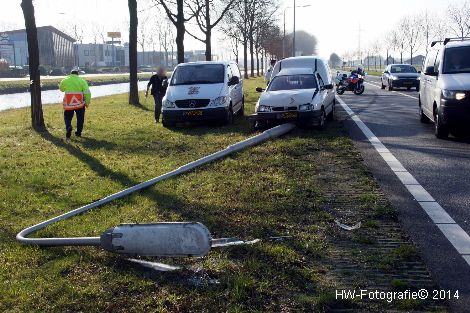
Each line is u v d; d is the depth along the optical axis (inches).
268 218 227.9
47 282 169.0
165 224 180.1
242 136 482.9
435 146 405.1
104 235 184.7
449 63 463.8
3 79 2102.6
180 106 559.2
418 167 328.8
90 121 639.8
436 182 288.7
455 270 171.8
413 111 692.7
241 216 231.9
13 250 199.3
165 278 169.9
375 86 1476.4
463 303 149.6
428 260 180.5
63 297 157.8
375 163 344.8
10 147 446.0
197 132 525.7
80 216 241.8
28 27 550.0
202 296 156.0
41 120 565.6
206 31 1086.4
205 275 171.2
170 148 430.0
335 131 498.0
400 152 382.6
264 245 193.2
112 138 490.6
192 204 253.1
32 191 292.5
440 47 496.7
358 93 1086.4
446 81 436.5
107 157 391.9
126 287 164.2
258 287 160.2
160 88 625.0
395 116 633.6
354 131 503.5
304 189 276.2
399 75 1230.3
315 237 203.9
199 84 584.7
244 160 361.7
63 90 498.9
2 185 306.0
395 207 243.0
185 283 165.6
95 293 160.1
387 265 175.9
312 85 535.5
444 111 422.6
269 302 152.0
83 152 415.2
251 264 175.0
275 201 254.4
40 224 227.5
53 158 390.6
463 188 274.4
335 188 279.6
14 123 639.8
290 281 164.7
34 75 557.9
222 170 332.2
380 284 162.9
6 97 1428.4
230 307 148.7
